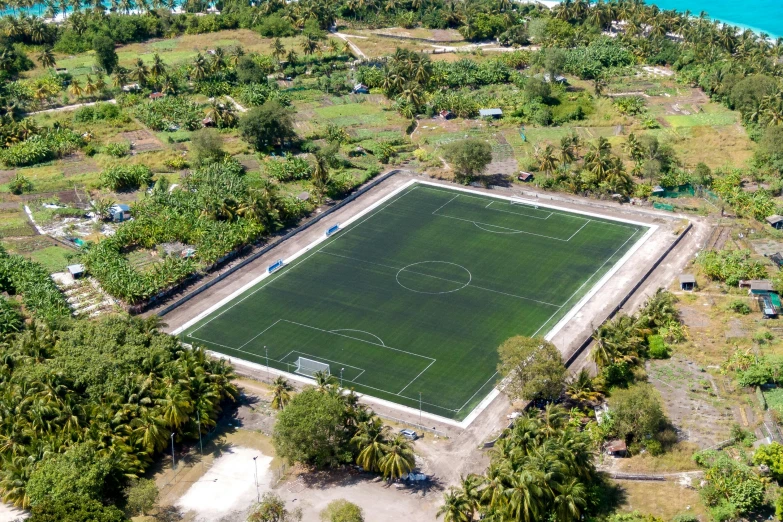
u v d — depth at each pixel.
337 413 175.25
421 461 181.38
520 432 168.50
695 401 197.38
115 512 157.25
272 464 181.62
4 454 173.62
